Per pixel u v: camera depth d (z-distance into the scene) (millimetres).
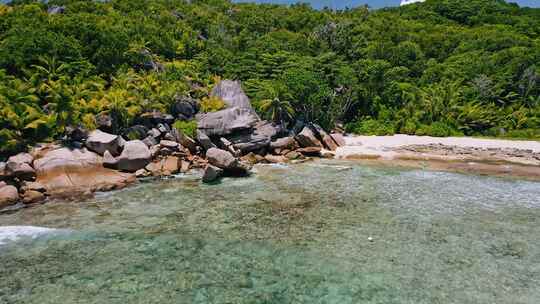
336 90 53375
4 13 46781
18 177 23641
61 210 20938
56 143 28781
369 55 66312
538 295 12844
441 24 103312
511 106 57719
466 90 59844
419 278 13930
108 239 17156
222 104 40156
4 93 29438
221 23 76500
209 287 13289
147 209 21203
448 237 17469
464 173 29969
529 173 29922
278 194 24125
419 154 37625
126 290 13078
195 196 23641
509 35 79188
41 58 34688
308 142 38312
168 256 15570
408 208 21469
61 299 12539
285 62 52094
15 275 14023
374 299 12594
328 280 13773
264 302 12406
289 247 16438
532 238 17328
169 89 38125
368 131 51188
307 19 89875
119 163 27578
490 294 12914
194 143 32875
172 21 69938
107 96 33750
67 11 58000
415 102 57312
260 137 35906
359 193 24375
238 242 16922
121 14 63938
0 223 18953
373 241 17062
